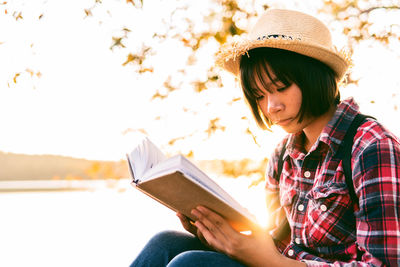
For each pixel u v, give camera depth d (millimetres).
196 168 1179
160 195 1289
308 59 1398
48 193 16578
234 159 3348
